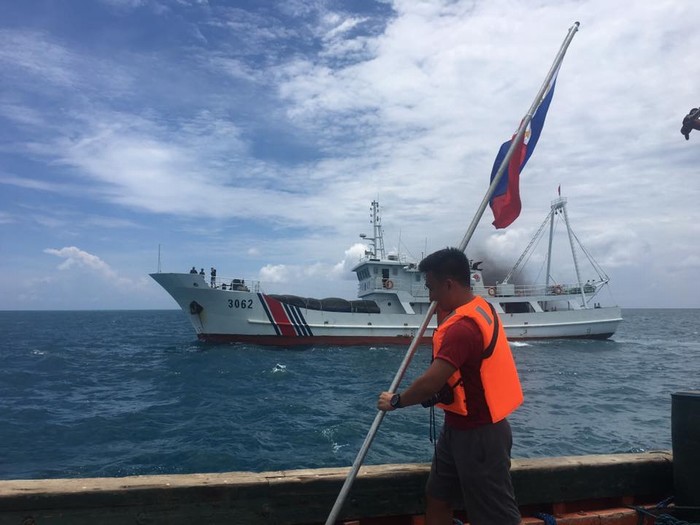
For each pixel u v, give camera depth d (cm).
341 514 350
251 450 1192
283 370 2612
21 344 4812
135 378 2514
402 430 1346
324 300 3741
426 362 2964
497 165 465
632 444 1278
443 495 330
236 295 3456
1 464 1107
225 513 329
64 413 1684
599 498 415
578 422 1511
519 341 4081
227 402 1827
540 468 396
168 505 320
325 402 1819
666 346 4862
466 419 302
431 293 336
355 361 2984
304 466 1074
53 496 302
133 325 9606
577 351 3844
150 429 1423
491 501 298
